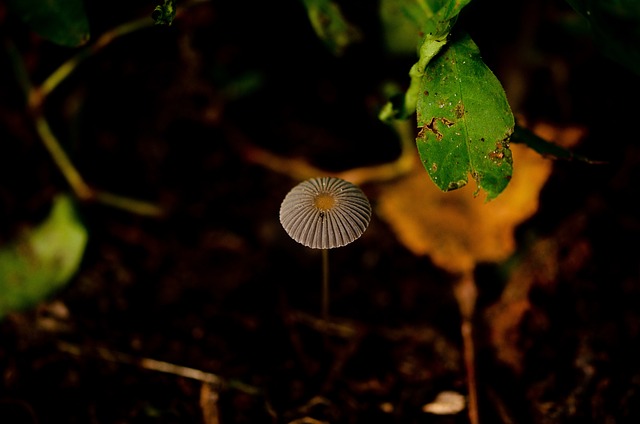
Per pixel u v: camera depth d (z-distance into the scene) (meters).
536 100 0.30
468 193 0.29
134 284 0.29
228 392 0.27
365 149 0.31
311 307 0.29
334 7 0.25
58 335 0.27
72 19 0.25
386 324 0.28
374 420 0.26
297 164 0.31
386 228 0.29
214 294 0.29
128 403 0.26
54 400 0.26
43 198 0.29
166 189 0.30
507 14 0.30
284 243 0.30
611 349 0.27
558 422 0.26
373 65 0.29
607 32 0.23
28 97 0.29
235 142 0.31
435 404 0.26
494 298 0.28
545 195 0.28
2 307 0.27
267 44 0.30
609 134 0.29
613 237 0.28
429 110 0.22
